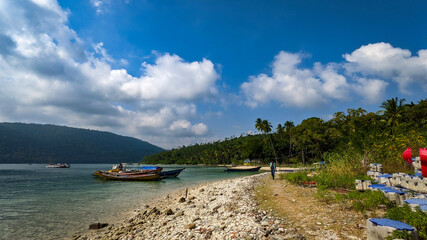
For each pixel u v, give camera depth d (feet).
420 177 28.04
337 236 20.20
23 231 38.96
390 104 165.07
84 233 37.37
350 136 61.41
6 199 71.46
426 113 142.10
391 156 53.06
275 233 22.20
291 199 36.81
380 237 16.89
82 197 72.84
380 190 27.63
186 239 25.50
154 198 69.00
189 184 107.96
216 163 474.90
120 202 63.46
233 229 25.23
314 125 196.65
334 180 43.32
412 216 18.26
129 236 31.71
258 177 94.94
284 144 282.15
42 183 124.98
